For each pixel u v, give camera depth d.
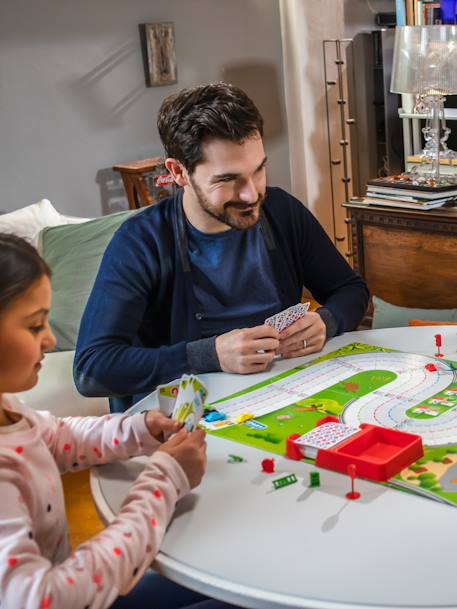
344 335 1.96
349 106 4.84
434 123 3.30
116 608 1.39
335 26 4.65
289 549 1.11
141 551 1.09
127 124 4.37
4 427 1.17
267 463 1.33
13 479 1.10
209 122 1.70
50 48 4.05
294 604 1.00
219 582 1.05
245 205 1.78
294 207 2.09
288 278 2.03
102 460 1.39
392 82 3.37
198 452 1.25
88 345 1.84
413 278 3.29
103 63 4.23
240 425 1.51
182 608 1.33
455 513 1.16
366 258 3.44
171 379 1.78
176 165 1.85
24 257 1.09
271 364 1.81
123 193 4.43
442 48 3.19
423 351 1.81
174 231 1.95
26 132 4.04
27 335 1.09
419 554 1.07
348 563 1.07
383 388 1.62
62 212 4.22
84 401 2.63
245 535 1.16
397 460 1.29
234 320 1.98
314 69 4.66
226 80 4.65
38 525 1.14
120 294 1.89
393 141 4.71
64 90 4.12
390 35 4.57
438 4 4.08
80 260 2.95
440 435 1.40
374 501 1.21
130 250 1.93
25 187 4.08
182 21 4.45
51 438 1.38
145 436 1.37
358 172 4.94
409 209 3.21
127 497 1.18
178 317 1.96
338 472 1.31
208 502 1.25
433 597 0.99
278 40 4.75
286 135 4.87
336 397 1.60
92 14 4.15
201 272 1.96
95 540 1.09
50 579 1.00
